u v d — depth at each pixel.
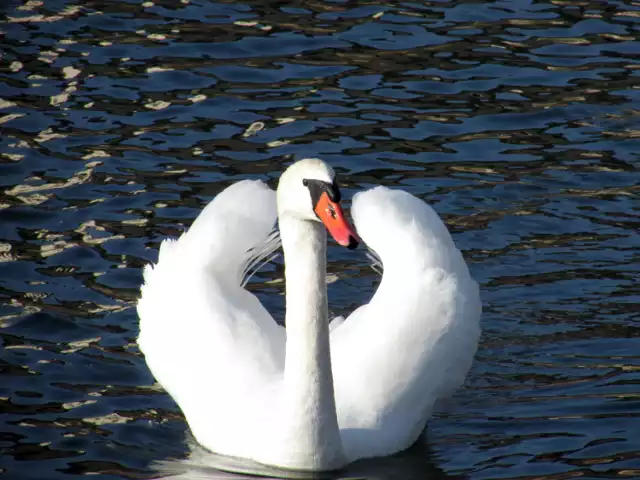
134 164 17.03
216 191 16.30
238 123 18.20
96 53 20.30
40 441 11.27
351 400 11.28
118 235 15.30
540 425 11.54
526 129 18.03
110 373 12.68
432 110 18.58
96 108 18.59
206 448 11.31
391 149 17.41
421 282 12.13
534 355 12.94
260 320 12.48
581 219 15.61
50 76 19.47
